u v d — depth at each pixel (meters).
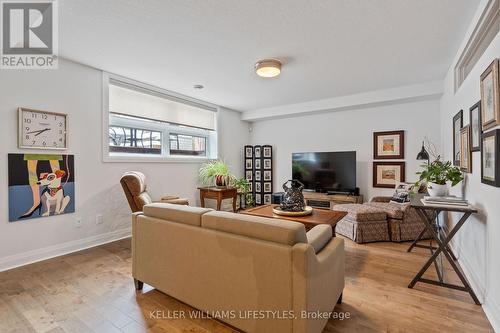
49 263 2.61
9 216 2.49
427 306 1.86
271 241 1.37
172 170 4.18
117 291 2.07
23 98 2.58
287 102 4.88
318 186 4.81
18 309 1.82
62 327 1.63
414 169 4.20
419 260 2.71
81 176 3.03
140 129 3.89
